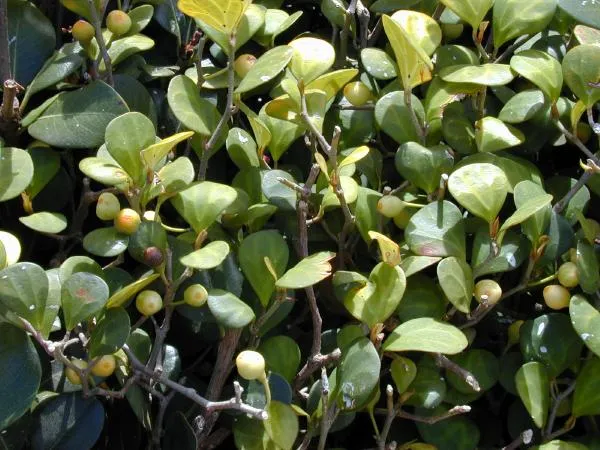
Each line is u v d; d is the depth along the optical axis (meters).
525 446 0.44
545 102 0.45
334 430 0.41
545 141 0.47
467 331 0.43
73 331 0.41
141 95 0.47
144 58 0.52
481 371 0.43
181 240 0.41
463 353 0.43
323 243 0.46
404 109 0.46
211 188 0.40
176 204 0.40
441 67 0.47
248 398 0.40
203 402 0.37
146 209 0.46
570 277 0.42
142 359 0.41
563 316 0.42
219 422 0.42
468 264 0.44
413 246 0.42
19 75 0.46
